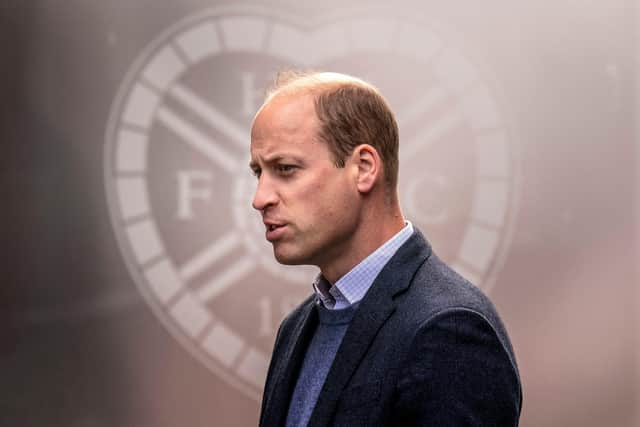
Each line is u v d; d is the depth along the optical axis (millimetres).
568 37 9445
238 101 9227
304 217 3729
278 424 3965
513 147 9422
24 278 8914
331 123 3744
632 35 9430
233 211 9234
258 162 3826
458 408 3314
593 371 9500
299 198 3727
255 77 9242
